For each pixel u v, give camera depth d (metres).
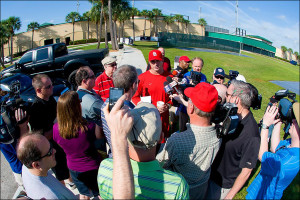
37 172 1.71
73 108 2.06
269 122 1.92
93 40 48.19
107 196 1.43
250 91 1.86
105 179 1.42
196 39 33.09
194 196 1.79
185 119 3.64
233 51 34.56
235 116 1.55
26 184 1.74
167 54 17.31
